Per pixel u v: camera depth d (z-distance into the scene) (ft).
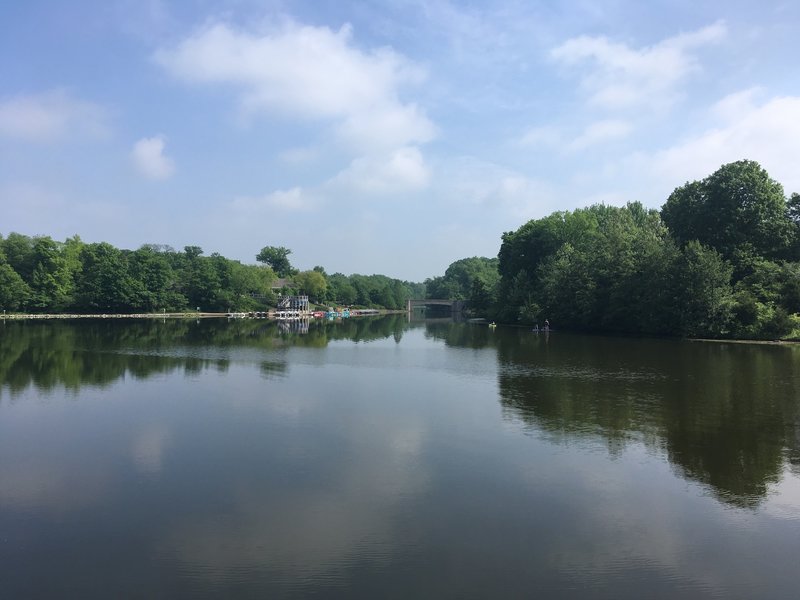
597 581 39.99
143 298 474.49
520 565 41.96
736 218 264.11
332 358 166.61
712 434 78.48
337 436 76.02
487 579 39.93
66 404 95.25
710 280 239.09
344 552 43.60
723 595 38.52
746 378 126.62
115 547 44.47
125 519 49.55
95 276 457.68
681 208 292.81
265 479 59.31
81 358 155.94
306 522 48.96
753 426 82.79
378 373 134.62
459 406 95.76
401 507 52.29
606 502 54.24
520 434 77.87
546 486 58.13
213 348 190.80
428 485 58.03
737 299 237.66
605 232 322.96
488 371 139.03
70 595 37.73
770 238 260.42
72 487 56.95
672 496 55.98
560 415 89.30
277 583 39.19
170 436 75.51
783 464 65.98
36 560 42.39
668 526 49.16
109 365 142.61
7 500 53.72
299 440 73.92
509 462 65.67
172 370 135.13
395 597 37.42
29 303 428.15
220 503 52.95
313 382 120.06
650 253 266.36
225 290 540.93
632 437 76.74
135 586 38.83
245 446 71.05
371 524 48.62
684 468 64.28
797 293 230.89
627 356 173.37
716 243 270.87
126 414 88.12
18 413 88.38
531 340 243.60
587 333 295.89
